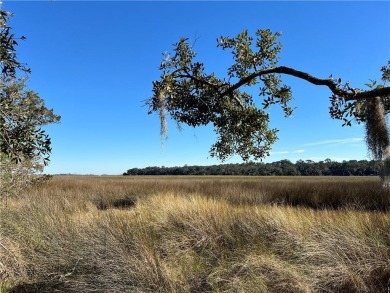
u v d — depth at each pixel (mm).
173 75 3707
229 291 4293
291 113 4242
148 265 4695
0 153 4465
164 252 5711
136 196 14227
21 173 7824
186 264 5191
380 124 3914
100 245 5359
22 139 4281
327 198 13789
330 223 5785
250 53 4055
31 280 5062
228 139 4469
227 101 4223
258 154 4391
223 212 7176
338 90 3053
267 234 5816
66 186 19594
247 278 4469
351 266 4531
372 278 4480
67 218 7160
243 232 6094
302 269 4574
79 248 5461
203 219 6535
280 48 4066
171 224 6652
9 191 7680
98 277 4688
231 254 5383
